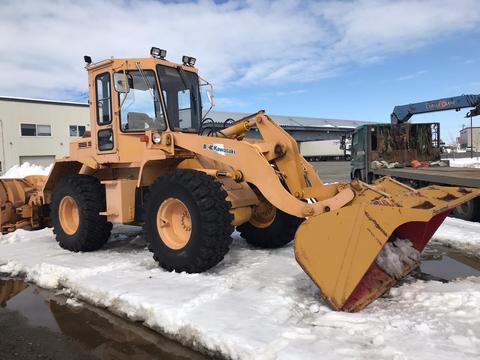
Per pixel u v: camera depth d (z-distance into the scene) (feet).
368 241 11.11
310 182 16.71
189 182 14.64
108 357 10.03
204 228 14.35
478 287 12.54
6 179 24.49
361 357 8.86
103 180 20.27
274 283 13.79
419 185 32.53
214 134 17.95
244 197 16.24
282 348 9.32
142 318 11.86
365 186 13.85
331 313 10.95
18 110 95.35
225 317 11.02
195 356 9.86
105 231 19.20
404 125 43.75
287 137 16.14
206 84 19.86
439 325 10.16
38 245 20.79
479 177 24.54
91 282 14.38
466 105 41.19
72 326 11.77
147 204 15.92
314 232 11.57
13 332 11.50
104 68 18.49
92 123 19.49
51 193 22.07
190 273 14.85
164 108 17.58
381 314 11.00
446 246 20.03
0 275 16.83
